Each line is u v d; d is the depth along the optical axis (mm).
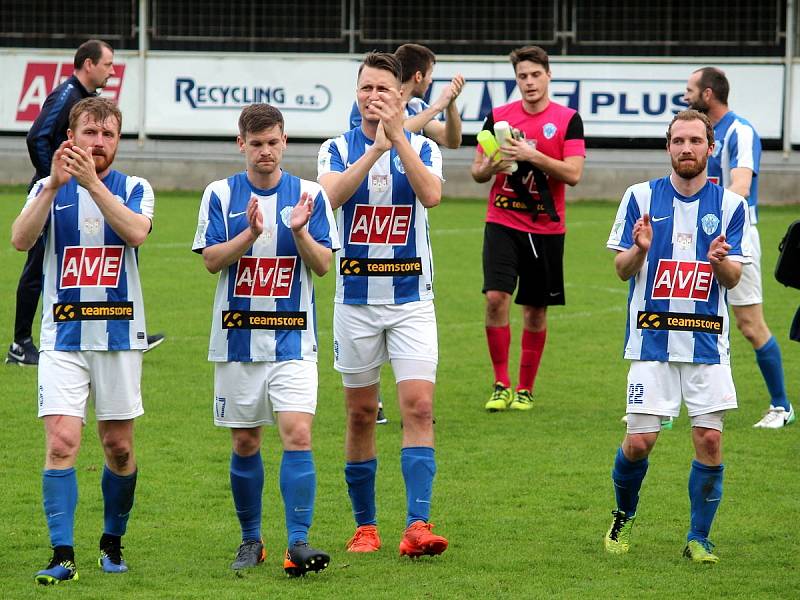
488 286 27062
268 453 23172
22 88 71000
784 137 68750
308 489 16109
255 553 16891
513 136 26469
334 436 24594
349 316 17859
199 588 15664
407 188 17859
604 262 49344
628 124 69250
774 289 43781
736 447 23766
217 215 16484
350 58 70062
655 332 17016
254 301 16328
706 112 25141
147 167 71562
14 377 28969
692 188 17141
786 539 18234
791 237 16922
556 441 24281
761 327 25344
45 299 16172
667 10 69562
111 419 16219
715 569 16766
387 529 18812
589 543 18031
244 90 70688
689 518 19359
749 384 29750
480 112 70375
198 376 29625
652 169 69562
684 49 69750
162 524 18812
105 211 15633
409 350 17672
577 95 69375
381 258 17812
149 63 70938
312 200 16406
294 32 72000
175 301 39375
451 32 71375
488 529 18703
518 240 27016
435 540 16641
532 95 27047
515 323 38375
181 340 33812
